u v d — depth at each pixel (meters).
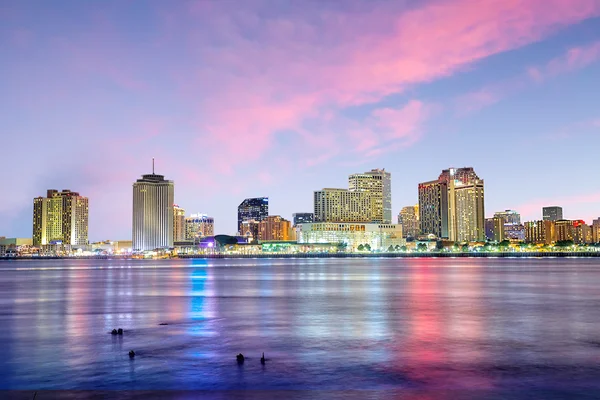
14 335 46.88
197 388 29.48
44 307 71.38
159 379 31.39
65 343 42.81
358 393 28.38
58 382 31.03
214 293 95.31
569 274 171.00
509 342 42.06
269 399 27.41
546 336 44.81
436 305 70.62
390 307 68.25
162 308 69.06
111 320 56.78
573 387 29.38
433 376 31.69
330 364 34.78
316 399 27.38
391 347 40.19
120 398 27.88
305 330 48.56
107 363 35.53
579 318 56.34
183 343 42.34
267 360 36.00
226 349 39.78
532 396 27.81
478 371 32.78
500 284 117.44
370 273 186.50
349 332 47.25
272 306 70.62
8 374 32.88
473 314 60.19
